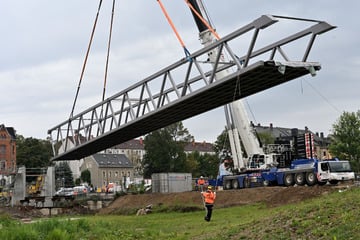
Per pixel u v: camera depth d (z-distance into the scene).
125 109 33.19
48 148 115.88
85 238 18.59
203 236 17.33
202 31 33.47
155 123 31.02
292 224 14.44
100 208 50.66
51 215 46.75
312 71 21.75
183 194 42.59
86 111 37.69
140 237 19.47
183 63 25.64
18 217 42.50
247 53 21.55
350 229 12.45
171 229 22.41
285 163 41.62
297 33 21.52
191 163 104.06
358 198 15.63
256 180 40.12
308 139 41.28
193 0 33.59
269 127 127.19
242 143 40.88
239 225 17.53
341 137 62.28
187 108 27.30
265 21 19.95
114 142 37.84
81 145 38.44
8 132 113.75
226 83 23.08
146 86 29.33
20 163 112.12
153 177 55.97
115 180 133.00
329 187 30.89
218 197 37.84
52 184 54.81
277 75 22.69
